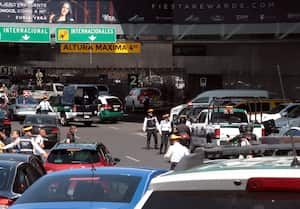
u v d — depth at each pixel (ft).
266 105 152.25
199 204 14.85
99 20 210.18
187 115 140.56
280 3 203.51
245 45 243.40
